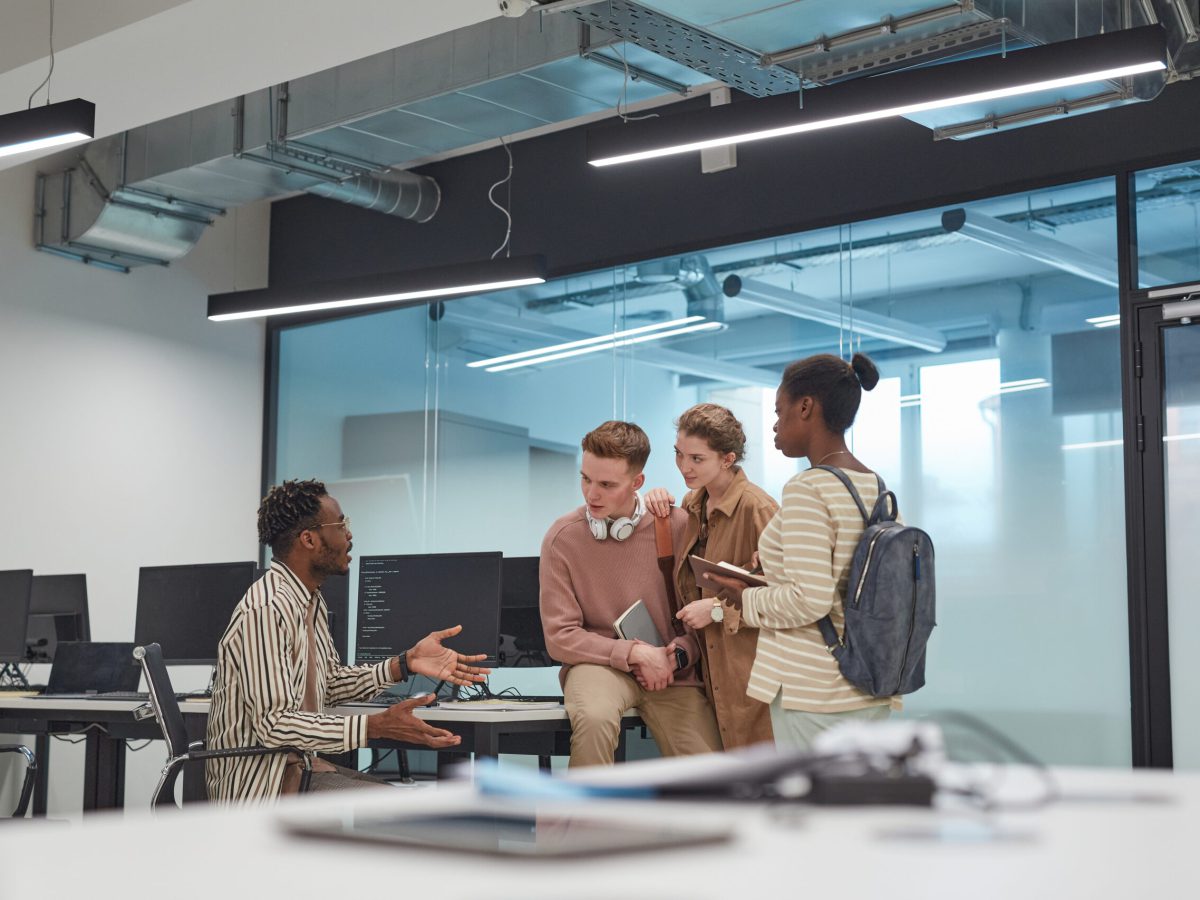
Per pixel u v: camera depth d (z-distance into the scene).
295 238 7.45
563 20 4.49
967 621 5.09
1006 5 3.68
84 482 6.60
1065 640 4.89
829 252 5.57
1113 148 4.92
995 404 5.12
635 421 6.03
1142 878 0.52
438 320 6.79
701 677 3.50
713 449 3.42
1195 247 4.78
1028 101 4.24
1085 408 4.93
